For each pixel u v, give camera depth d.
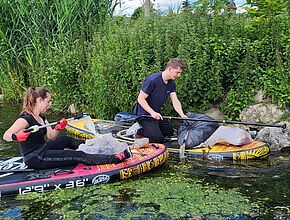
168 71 6.29
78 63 9.48
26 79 11.77
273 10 7.66
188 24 8.17
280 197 4.55
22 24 11.47
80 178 4.92
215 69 7.60
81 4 11.02
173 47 8.01
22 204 4.45
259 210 4.23
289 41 7.50
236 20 8.35
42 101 4.93
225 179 5.15
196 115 6.59
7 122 8.66
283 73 7.20
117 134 6.79
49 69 9.66
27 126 4.86
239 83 7.50
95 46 9.16
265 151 5.96
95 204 4.44
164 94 6.46
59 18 10.91
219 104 7.82
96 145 5.39
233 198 4.54
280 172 5.36
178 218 4.09
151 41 8.20
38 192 4.75
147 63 8.05
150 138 6.43
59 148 5.36
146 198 4.58
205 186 4.93
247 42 7.69
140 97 6.36
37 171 5.04
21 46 11.58
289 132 6.46
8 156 6.15
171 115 7.78
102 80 8.20
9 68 11.59
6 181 4.76
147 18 8.99
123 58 8.23
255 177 5.20
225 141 6.11
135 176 5.28
